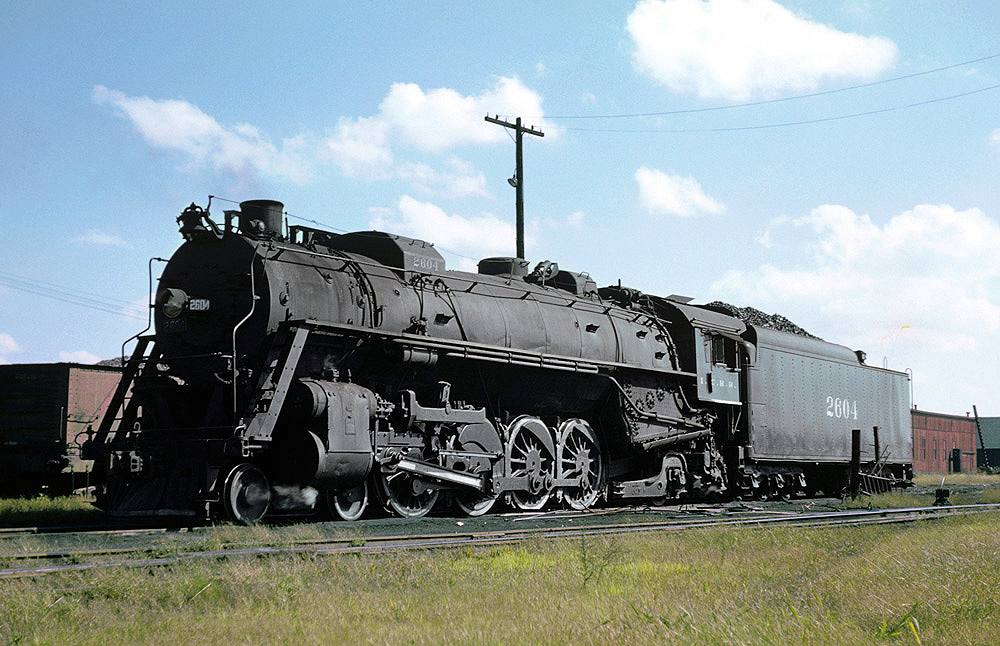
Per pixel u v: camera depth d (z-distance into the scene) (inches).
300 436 597.3
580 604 324.8
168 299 617.3
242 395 589.3
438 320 704.4
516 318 770.8
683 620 281.9
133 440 588.7
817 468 1176.8
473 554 446.3
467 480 698.2
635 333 892.6
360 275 672.4
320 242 705.0
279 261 623.2
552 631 281.7
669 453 908.6
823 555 452.8
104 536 484.1
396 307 678.5
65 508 694.5
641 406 874.8
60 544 447.8
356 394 622.8
